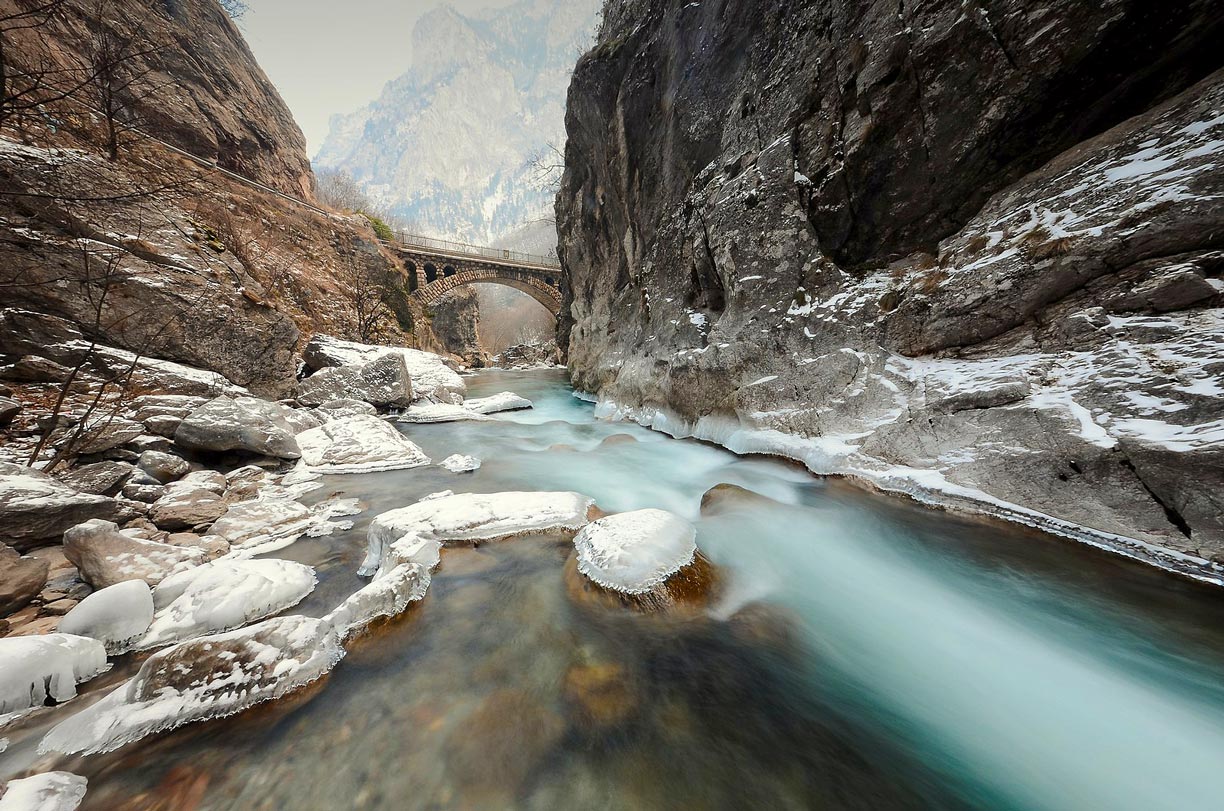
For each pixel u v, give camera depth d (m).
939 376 5.21
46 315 7.09
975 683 2.73
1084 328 4.17
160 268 8.80
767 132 8.38
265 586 3.31
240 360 9.91
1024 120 5.10
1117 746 2.30
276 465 6.88
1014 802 2.05
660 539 3.60
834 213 7.02
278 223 19.78
